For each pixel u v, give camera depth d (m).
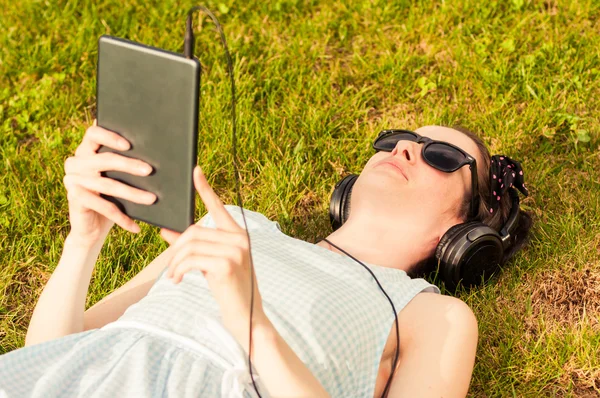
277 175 3.62
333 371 2.31
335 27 4.65
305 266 2.58
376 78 4.27
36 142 4.04
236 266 1.76
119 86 1.87
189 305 2.39
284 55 4.39
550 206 3.43
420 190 2.82
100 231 2.25
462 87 4.09
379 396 2.45
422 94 4.10
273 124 3.91
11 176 3.67
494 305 2.98
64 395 2.13
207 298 2.41
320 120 3.95
